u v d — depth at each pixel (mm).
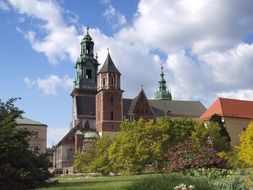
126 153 68750
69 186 31641
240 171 30828
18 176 31172
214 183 22031
